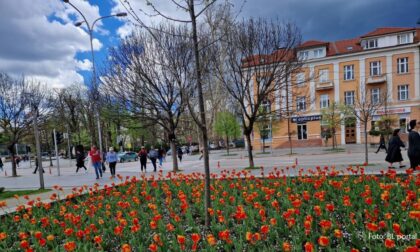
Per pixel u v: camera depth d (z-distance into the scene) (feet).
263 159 83.41
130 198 24.59
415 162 32.60
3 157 232.53
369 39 124.47
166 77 52.21
